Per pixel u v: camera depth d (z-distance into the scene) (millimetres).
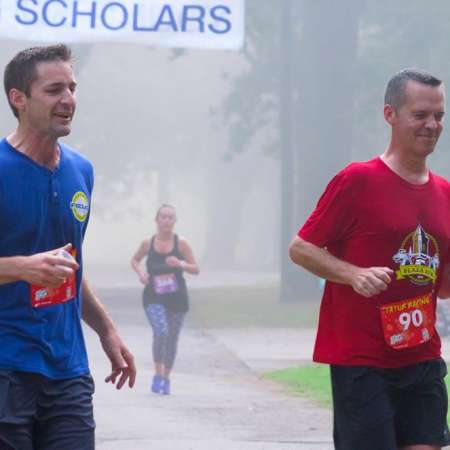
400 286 13828
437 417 14141
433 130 13859
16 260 11680
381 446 13711
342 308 13883
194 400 31141
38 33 24859
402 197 13867
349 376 13828
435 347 14164
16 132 12766
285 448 23484
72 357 12641
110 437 24672
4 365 12242
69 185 12766
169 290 32719
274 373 38344
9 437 12242
